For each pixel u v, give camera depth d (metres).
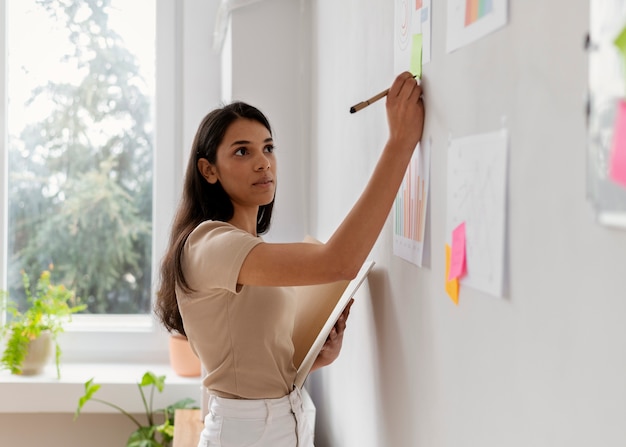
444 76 1.18
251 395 1.60
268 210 1.87
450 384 1.17
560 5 0.79
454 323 1.15
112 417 2.93
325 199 2.33
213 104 3.04
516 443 0.92
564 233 0.79
